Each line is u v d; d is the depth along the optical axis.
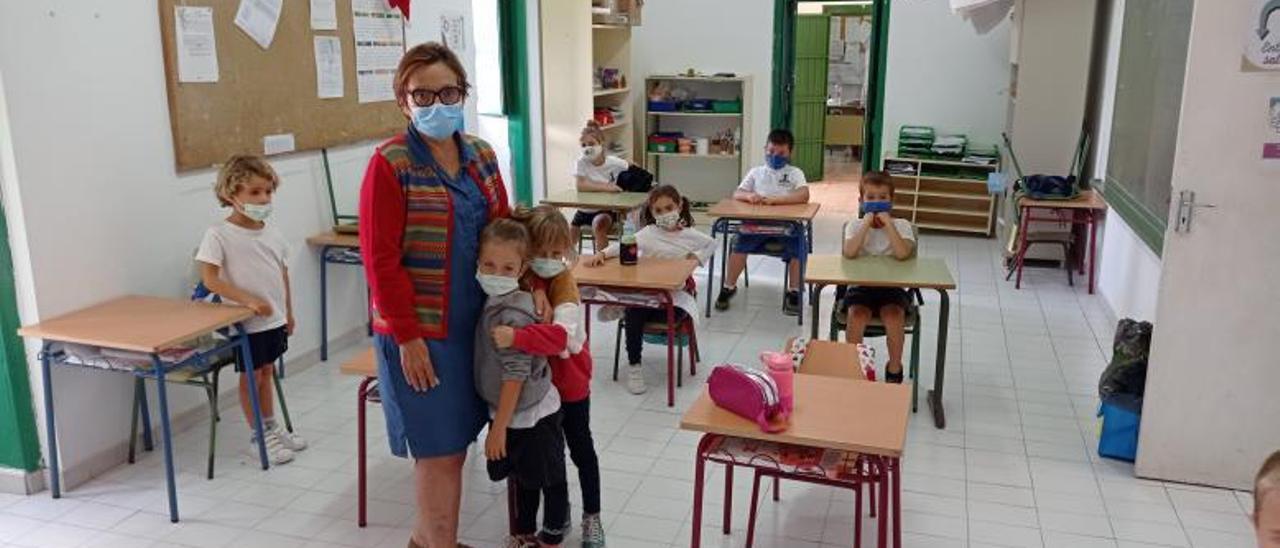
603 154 6.08
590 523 2.72
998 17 6.98
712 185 8.73
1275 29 2.76
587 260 4.16
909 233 3.99
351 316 4.84
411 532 2.90
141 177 3.46
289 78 4.20
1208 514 2.99
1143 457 3.22
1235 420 3.09
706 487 3.18
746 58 8.34
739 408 2.26
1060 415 3.84
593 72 7.76
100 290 3.31
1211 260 2.99
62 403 3.17
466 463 3.37
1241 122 2.85
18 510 3.06
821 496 3.11
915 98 7.93
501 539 2.84
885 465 2.21
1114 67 5.82
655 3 8.45
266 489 3.21
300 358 4.46
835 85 12.37
